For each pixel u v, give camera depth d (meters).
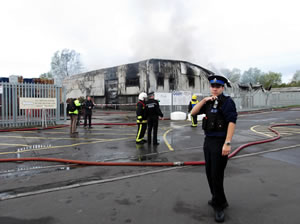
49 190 3.66
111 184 3.91
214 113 2.86
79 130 10.78
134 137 8.73
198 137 8.66
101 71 30.84
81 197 3.40
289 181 3.99
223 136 2.83
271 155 5.80
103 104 29.02
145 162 5.19
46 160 5.46
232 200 3.26
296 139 8.06
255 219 2.74
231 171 4.55
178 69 26.44
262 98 27.56
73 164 5.19
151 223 2.67
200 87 28.14
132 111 26.16
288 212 2.90
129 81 27.38
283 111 24.00
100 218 2.79
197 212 2.93
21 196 3.45
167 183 3.93
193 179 4.12
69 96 37.00
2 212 2.96
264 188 3.68
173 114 16.06
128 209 3.02
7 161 5.41
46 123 11.91
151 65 25.31
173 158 5.57
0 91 10.78
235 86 27.12
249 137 8.48
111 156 5.80
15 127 11.07
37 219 2.78
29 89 11.57
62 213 2.92
